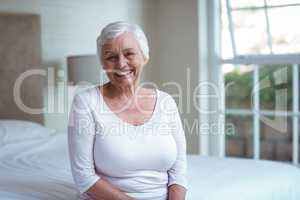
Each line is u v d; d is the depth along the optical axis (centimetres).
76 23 388
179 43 430
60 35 377
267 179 225
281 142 418
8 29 338
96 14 403
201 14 415
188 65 425
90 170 169
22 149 288
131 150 169
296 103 405
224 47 422
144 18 439
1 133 297
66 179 214
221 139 427
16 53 342
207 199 190
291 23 384
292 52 388
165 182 182
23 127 313
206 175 224
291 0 379
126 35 173
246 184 213
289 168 252
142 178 174
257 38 405
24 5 351
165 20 440
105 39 172
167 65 441
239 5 407
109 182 173
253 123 424
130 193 173
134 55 174
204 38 420
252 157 430
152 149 173
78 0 389
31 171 233
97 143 169
